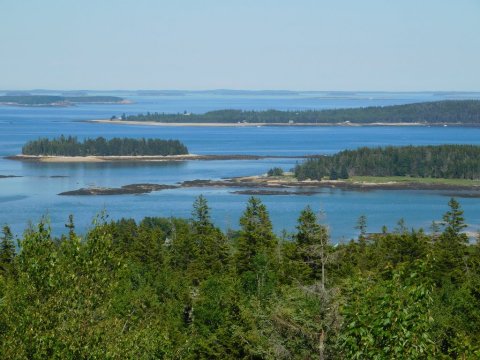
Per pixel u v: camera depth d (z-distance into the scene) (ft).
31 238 73.67
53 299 70.08
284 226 495.41
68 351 66.80
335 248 230.89
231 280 206.80
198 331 164.35
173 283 230.68
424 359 62.18
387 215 549.13
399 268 65.51
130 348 73.82
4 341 67.92
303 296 101.30
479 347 67.82
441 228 490.08
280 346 101.45
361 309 65.51
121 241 294.46
